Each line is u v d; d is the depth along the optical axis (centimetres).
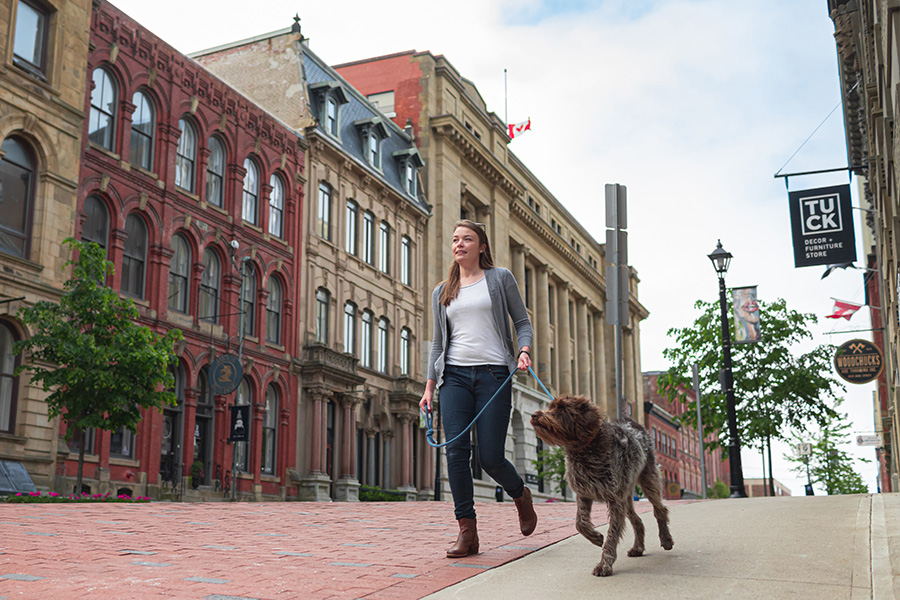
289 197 3222
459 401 629
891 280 2084
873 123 2019
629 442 562
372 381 3622
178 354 2603
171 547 706
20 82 2134
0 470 1928
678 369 3384
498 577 542
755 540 654
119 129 2488
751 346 3247
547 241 5622
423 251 4175
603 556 534
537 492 4638
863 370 2922
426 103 4412
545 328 5509
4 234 2097
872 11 1842
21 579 535
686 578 519
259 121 3092
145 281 2542
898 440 2711
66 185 2242
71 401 1916
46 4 2259
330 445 3297
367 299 3666
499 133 5225
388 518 1027
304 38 3562
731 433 2323
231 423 2727
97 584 520
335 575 556
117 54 2489
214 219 2833
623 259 957
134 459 2423
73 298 1930
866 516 764
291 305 3158
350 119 3775
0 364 2039
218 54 3634
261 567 591
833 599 458
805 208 2162
